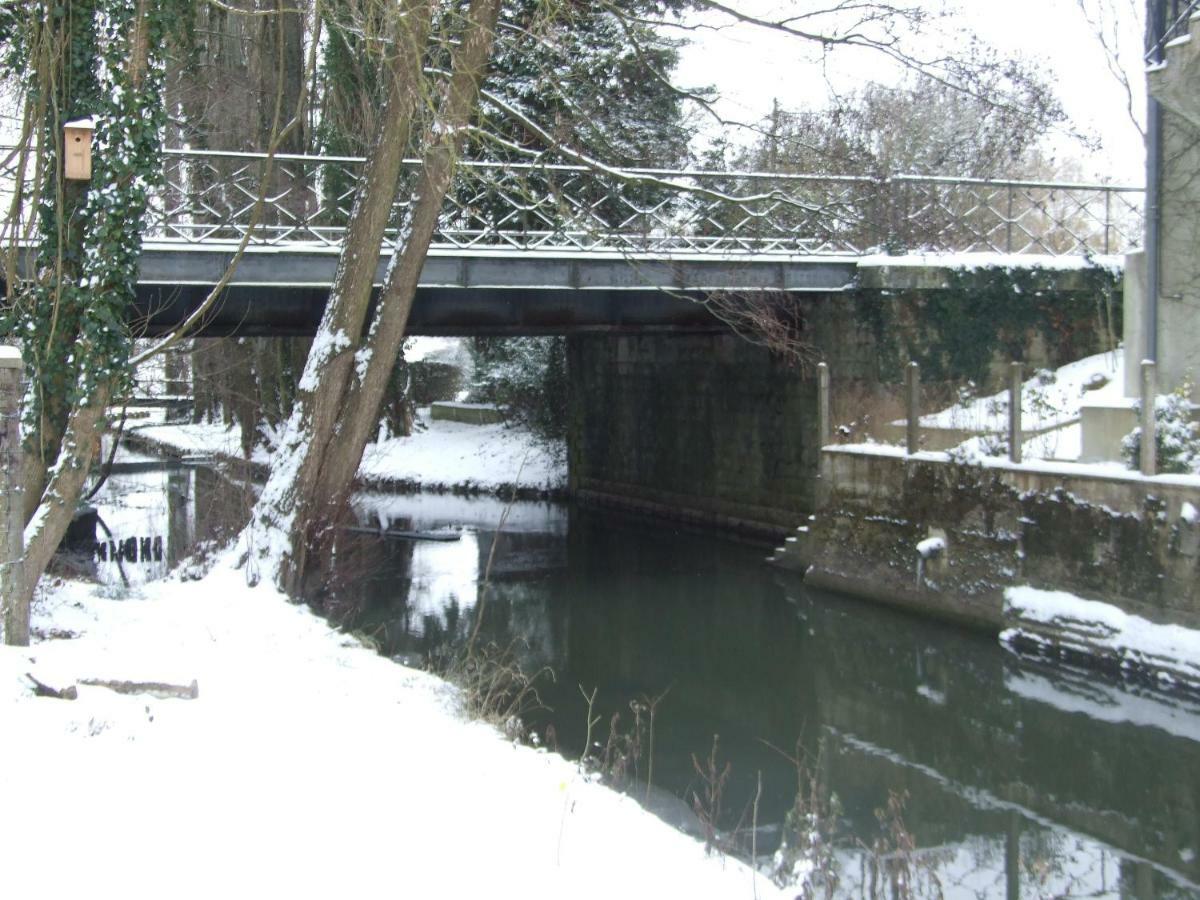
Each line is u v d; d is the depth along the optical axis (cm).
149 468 3291
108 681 668
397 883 453
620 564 2028
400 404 3628
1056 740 1093
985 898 752
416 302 1878
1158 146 1460
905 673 1337
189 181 1745
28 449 952
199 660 817
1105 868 812
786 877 675
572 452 3014
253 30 2252
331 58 2034
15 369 716
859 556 1673
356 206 1344
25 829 449
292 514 1295
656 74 1481
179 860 444
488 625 1567
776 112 1614
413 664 1243
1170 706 1149
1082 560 1295
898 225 1977
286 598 1217
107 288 926
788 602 1705
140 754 559
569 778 668
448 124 1246
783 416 2150
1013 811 928
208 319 1712
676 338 2517
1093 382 1756
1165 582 1192
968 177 2220
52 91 934
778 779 998
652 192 2036
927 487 1542
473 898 452
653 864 533
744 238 1950
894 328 1877
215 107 2255
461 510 2792
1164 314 1466
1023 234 2114
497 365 3400
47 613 913
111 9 930
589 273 1812
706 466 2431
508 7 1570
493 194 1945
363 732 677
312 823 505
